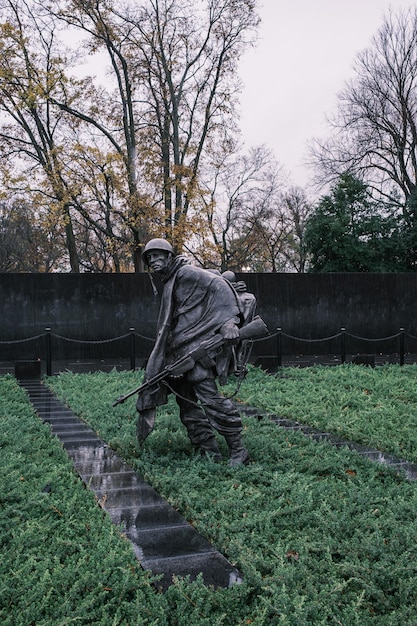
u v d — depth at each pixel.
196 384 6.16
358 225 26.67
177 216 24.14
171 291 6.21
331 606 3.54
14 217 30.86
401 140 29.48
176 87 25.48
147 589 3.64
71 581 3.73
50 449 6.84
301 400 9.94
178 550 4.22
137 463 6.25
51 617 3.38
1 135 23.30
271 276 19.50
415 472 6.19
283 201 45.16
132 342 14.55
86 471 6.14
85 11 22.44
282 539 4.45
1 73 20.67
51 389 12.02
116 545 4.13
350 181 27.36
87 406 9.48
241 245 39.66
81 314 18.27
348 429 7.89
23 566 3.82
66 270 42.25
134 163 23.62
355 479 5.93
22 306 17.94
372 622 3.41
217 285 6.13
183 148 26.41
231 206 33.22
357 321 20.20
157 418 8.36
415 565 3.91
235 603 3.54
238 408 9.95
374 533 4.37
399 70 28.89
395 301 20.53
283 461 6.41
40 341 18.05
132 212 21.95
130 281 18.50
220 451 6.71
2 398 10.36
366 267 26.77
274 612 3.46
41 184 21.22
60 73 21.36
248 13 24.56
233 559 4.07
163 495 5.41
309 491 5.28
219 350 6.07
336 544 4.27
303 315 19.77
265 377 12.84
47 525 4.55
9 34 21.11
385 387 11.28
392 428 8.05
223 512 4.89
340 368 13.95
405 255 27.48
